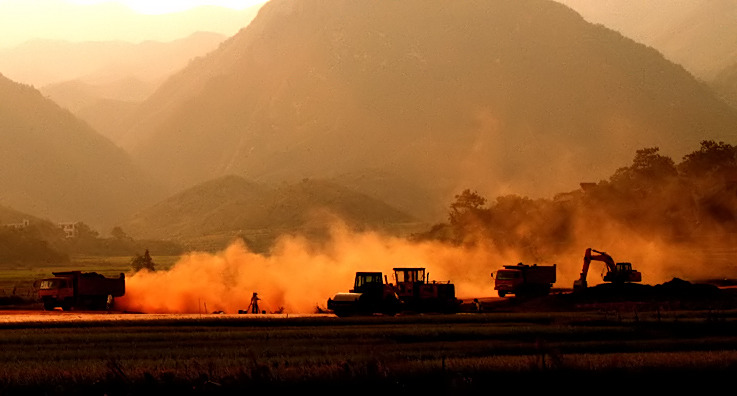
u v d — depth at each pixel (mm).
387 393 61969
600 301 144625
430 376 63969
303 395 61969
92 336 92625
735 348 80688
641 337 91750
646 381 65375
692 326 98688
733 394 63375
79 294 162125
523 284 163375
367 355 73188
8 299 179250
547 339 89875
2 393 61094
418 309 134250
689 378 65750
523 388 63500
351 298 126500
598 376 65188
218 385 61594
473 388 61969
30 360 73375
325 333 94188
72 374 65188
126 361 71875
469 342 85750
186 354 76812
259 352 77312
